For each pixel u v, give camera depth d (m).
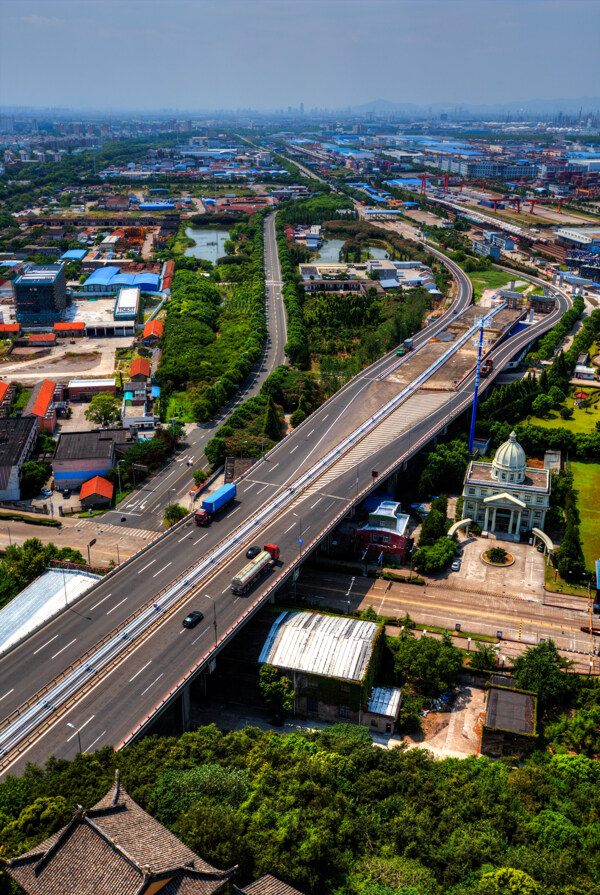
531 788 180.00
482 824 165.38
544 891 140.00
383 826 162.75
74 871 117.31
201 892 116.75
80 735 187.38
